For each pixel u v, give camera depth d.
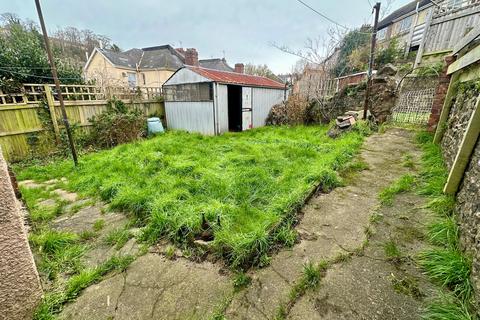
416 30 8.59
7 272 1.13
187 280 1.55
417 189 2.44
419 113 5.43
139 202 2.52
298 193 2.43
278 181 2.86
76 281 1.54
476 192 1.52
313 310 1.26
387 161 3.40
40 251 1.85
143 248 1.90
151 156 4.06
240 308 1.32
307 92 8.63
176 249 1.87
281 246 1.80
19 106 5.22
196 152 4.56
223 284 1.50
